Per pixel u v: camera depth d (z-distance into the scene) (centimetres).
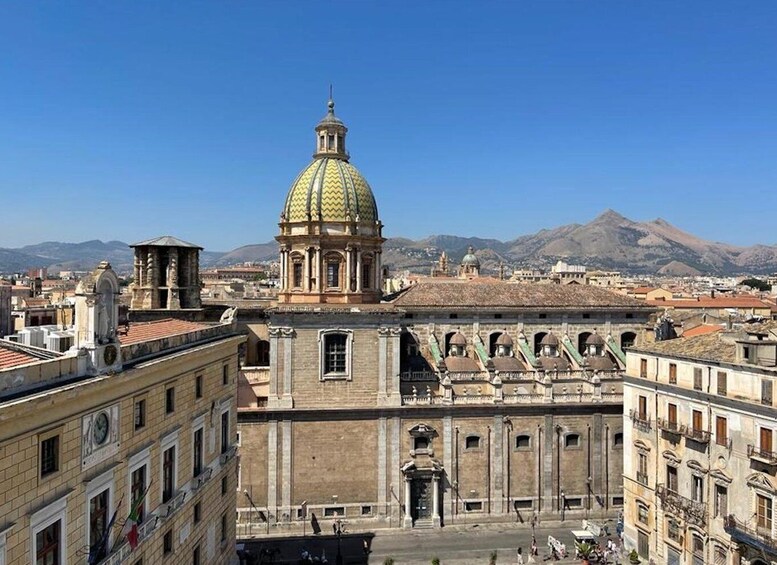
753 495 4903
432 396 7338
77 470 2889
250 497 6912
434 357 7938
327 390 7112
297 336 7062
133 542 3294
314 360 7100
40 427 2611
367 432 7138
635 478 6319
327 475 7056
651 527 6069
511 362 7875
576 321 8538
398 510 7144
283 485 6969
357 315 7138
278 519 6950
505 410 7388
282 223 7569
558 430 7488
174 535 3931
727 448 5147
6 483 2408
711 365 5344
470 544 6712
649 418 6122
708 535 5316
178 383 4034
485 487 7344
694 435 5431
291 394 7044
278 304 7244
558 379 7669
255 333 8175
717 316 10544
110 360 3189
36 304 10869
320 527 6988
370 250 7662
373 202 7781
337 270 7469
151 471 3634
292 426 7006
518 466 7412
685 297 17900
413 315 8138
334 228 7412
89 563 2984
